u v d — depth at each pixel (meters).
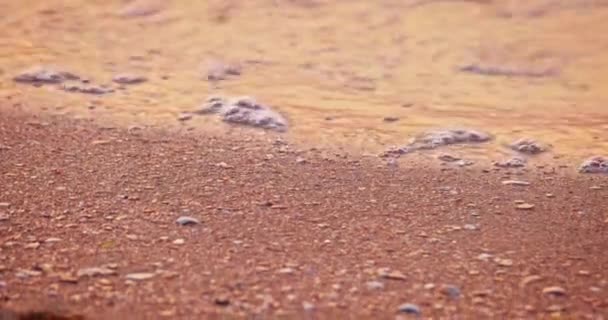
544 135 1.60
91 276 1.14
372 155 1.48
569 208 1.32
